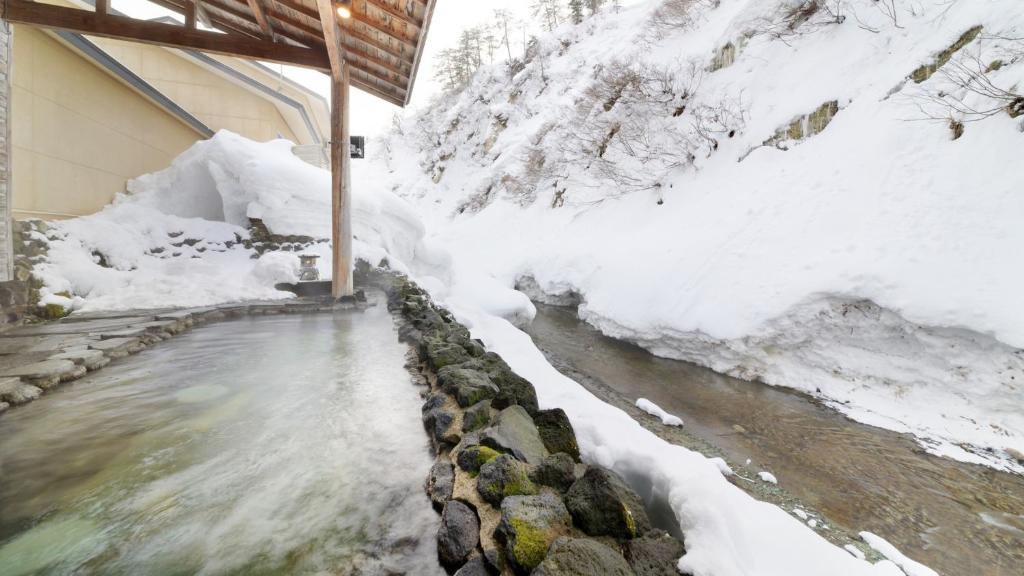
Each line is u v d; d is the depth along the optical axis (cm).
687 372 603
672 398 501
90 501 169
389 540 149
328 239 873
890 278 466
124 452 209
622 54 1956
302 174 924
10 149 474
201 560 137
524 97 2769
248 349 407
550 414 228
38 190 619
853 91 764
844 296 495
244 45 528
